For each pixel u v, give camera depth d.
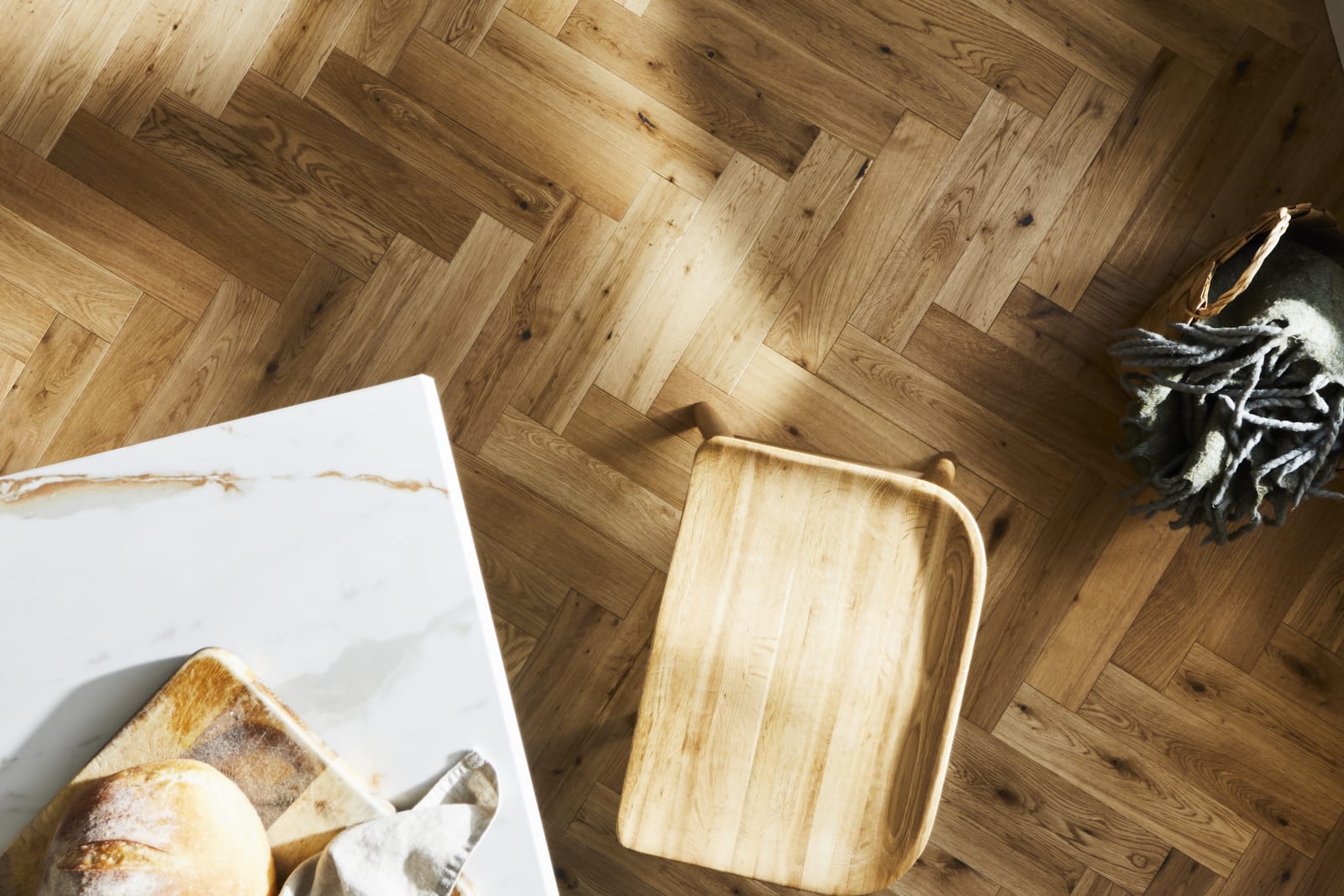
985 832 1.57
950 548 1.06
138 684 0.84
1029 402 1.57
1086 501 1.57
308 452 0.85
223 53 1.59
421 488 0.85
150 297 1.59
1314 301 1.35
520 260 1.59
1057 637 1.57
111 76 1.60
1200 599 1.56
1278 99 1.55
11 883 0.81
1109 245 1.57
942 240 1.57
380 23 1.60
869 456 1.58
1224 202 1.55
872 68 1.58
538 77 1.59
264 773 0.81
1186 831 1.56
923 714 1.05
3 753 0.84
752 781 1.09
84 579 0.85
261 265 1.59
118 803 0.70
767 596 1.09
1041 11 1.57
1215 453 1.36
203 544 0.85
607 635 1.58
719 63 1.58
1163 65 1.56
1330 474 1.39
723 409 1.58
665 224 1.58
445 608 0.84
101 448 1.57
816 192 1.58
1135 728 1.57
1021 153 1.57
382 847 0.78
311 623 0.84
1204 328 1.32
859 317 1.58
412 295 1.59
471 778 0.82
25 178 1.59
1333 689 1.55
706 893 1.57
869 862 1.07
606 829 1.58
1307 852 1.55
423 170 1.59
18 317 1.58
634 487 1.58
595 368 1.59
